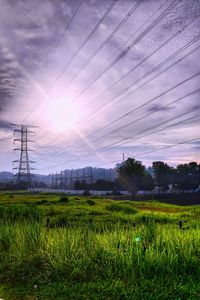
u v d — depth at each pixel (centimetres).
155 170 12925
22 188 13462
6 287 826
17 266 948
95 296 725
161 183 12662
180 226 1344
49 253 978
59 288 780
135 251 915
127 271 847
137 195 9888
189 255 888
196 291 716
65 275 873
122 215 3125
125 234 1105
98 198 7025
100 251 952
